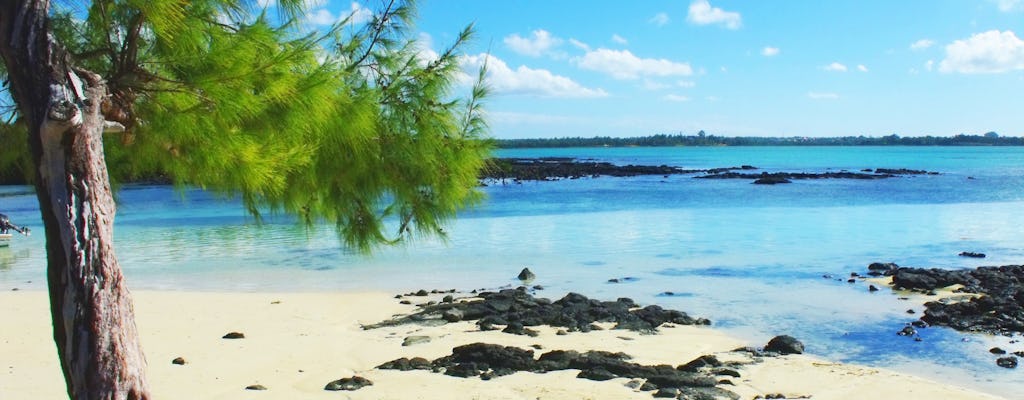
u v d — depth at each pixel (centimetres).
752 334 1208
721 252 2166
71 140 409
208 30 454
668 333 1205
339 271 1889
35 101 407
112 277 427
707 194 4778
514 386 885
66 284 414
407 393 861
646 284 1677
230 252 2228
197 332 1208
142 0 413
